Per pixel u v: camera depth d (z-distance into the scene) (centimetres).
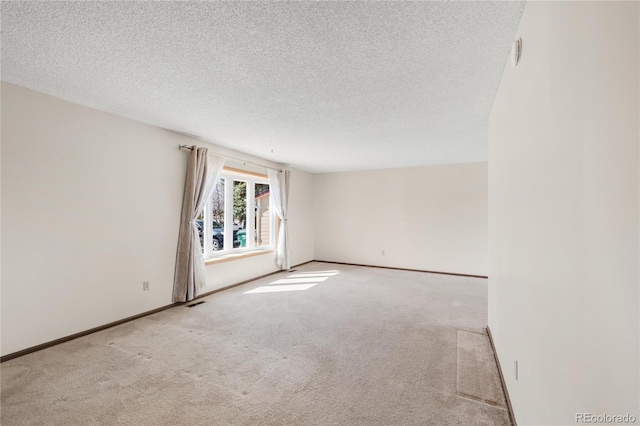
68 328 265
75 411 168
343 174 665
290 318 323
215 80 219
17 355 231
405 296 408
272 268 557
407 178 602
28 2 138
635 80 55
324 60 190
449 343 260
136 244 322
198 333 281
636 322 54
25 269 239
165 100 259
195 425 158
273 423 160
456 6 139
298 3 137
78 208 272
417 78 213
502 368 196
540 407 112
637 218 54
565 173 89
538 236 116
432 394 187
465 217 549
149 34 164
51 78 220
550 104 102
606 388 65
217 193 458
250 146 427
